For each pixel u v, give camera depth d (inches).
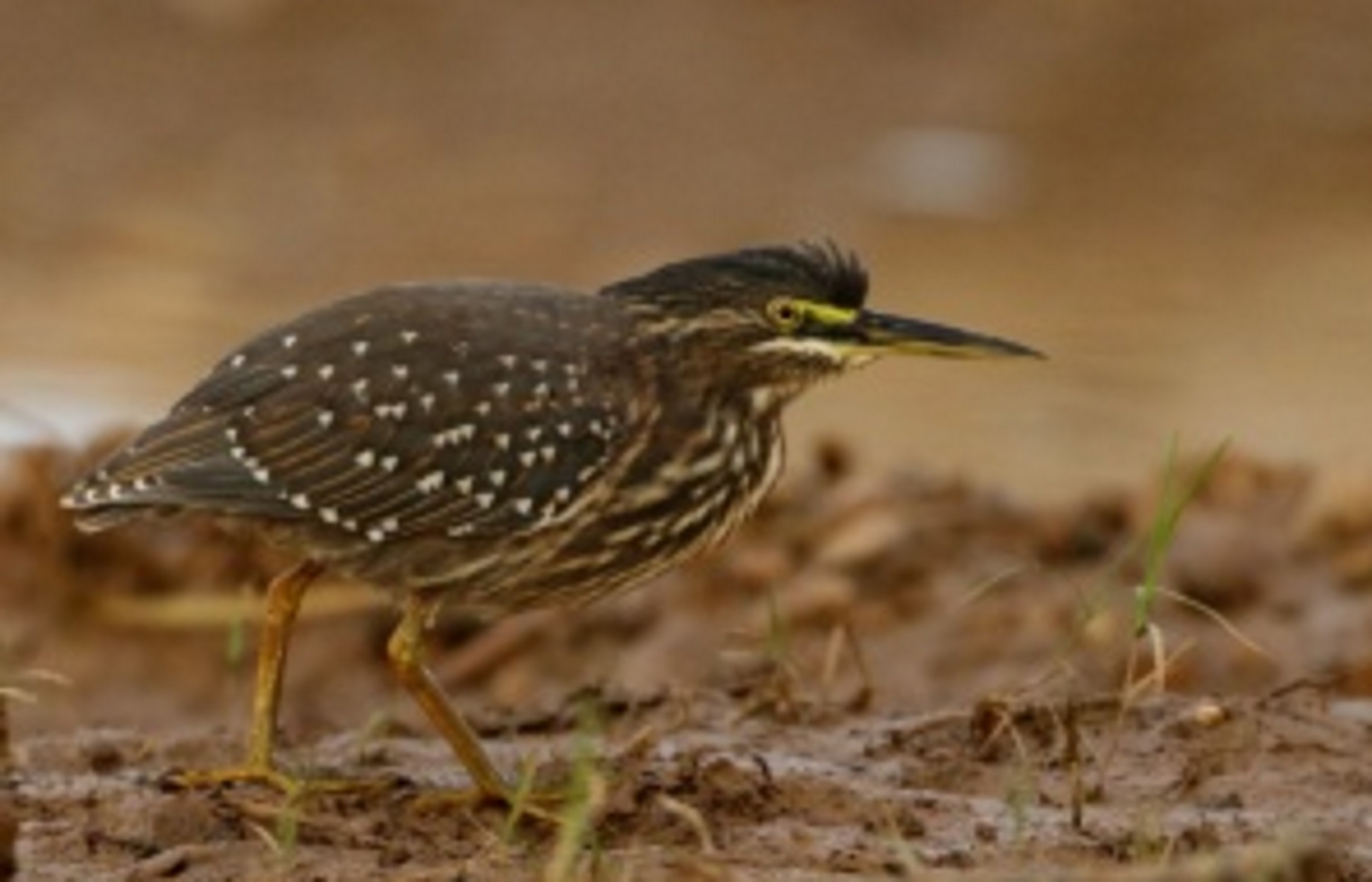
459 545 522.6
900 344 541.3
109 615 748.0
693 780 507.8
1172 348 927.7
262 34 1088.8
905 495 780.0
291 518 520.7
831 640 645.3
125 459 525.0
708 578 739.4
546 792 510.6
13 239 1007.6
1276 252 1009.5
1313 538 749.3
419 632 524.1
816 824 504.1
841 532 760.3
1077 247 1008.9
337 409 519.2
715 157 1054.4
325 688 729.6
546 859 483.2
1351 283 984.3
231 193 1038.4
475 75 1075.9
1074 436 864.3
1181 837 496.1
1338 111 1083.3
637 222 1032.2
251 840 498.9
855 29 1095.6
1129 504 774.5
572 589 533.3
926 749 550.9
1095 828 505.7
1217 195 1047.6
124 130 1059.9
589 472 522.3
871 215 1027.9
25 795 520.1
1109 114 1079.0
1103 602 620.4
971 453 852.0
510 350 523.8
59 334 935.7
